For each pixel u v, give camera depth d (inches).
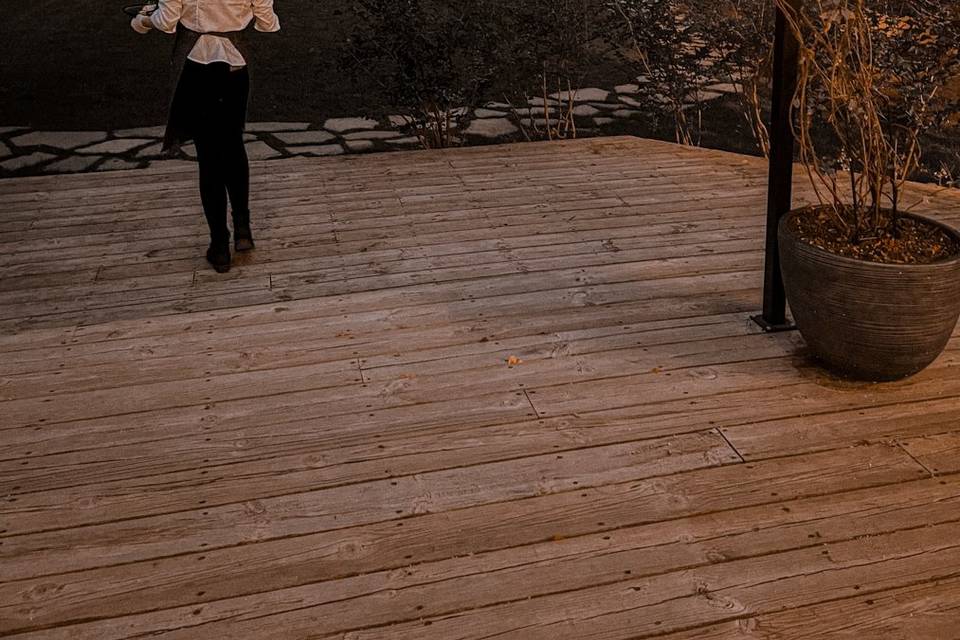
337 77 351.6
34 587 90.9
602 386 124.0
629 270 161.8
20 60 371.9
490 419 117.1
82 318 148.7
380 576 91.0
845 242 121.0
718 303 147.9
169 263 170.6
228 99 155.3
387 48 253.1
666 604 86.4
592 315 144.8
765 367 127.6
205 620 86.1
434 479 105.7
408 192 207.8
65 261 172.2
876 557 91.5
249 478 106.9
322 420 118.0
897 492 101.0
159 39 405.7
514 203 198.7
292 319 146.3
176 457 111.3
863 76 118.4
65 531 98.9
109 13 451.2
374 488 104.4
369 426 116.3
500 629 84.0
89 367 132.9
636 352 132.7
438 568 91.9
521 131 291.4
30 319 148.6
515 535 96.2
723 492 102.0
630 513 99.0
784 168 128.2
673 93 271.4
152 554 95.0
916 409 116.4
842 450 108.7
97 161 258.1
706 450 109.5
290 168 228.2
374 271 164.1
